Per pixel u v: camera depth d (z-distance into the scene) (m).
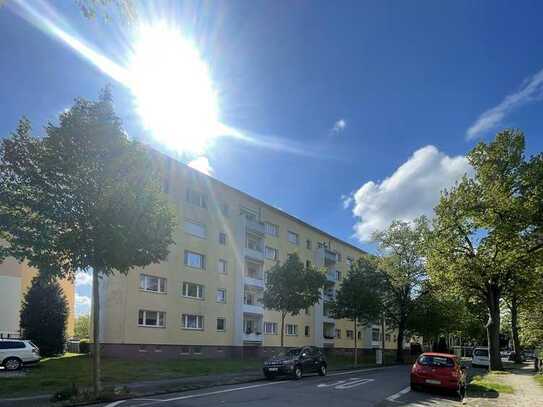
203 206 41.50
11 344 24.00
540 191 27.02
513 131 28.88
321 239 63.53
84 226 14.60
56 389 16.84
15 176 14.35
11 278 40.16
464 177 29.69
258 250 49.31
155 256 15.98
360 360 49.25
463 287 31.62
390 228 52.09
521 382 22.30
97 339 15.08
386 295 52.16
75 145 14.88
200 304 39.72
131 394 15.78
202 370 26.03
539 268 28.75
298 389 18.59
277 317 50.84
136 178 15.61
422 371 18.84
